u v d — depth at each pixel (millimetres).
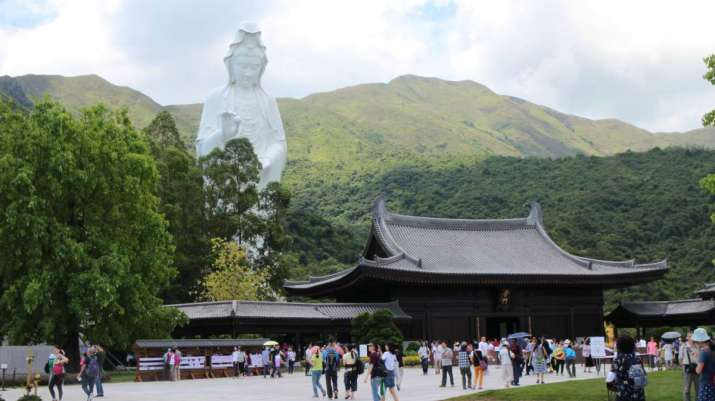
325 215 196000
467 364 38344
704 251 118688
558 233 128625
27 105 195875
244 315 59750
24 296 45750
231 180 88875
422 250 73000
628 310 74125
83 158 49000
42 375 46562
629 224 132250
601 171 164625
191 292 81562
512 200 158875
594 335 76000
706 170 148500
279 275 87500
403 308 68750
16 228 46969
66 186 48531
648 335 86438
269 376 52500
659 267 73438
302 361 62156
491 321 76938
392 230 74188
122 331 50375
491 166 190375
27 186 46969
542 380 40719
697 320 72062
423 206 173250
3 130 50125
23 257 48469
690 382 24625
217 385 43844
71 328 49844
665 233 128875
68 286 47656
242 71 108938
